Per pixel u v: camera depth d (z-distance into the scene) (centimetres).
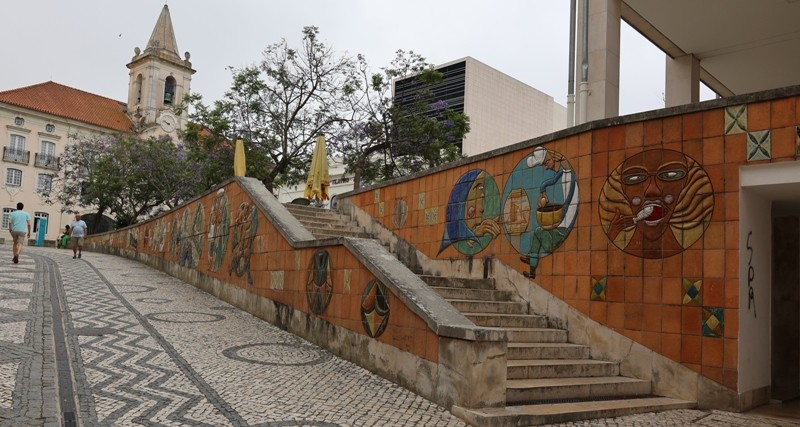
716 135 664
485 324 770
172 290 1327
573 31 1159
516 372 639
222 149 2441
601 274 746
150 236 1927
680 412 620
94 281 1361
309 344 834
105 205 3631
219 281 1257
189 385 594
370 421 514
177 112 2666
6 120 4766
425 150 2425
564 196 811
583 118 1090
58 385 559
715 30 1245
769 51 1339
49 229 4897
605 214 750
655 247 698
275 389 600
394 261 735
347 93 2478
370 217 1313
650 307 695
